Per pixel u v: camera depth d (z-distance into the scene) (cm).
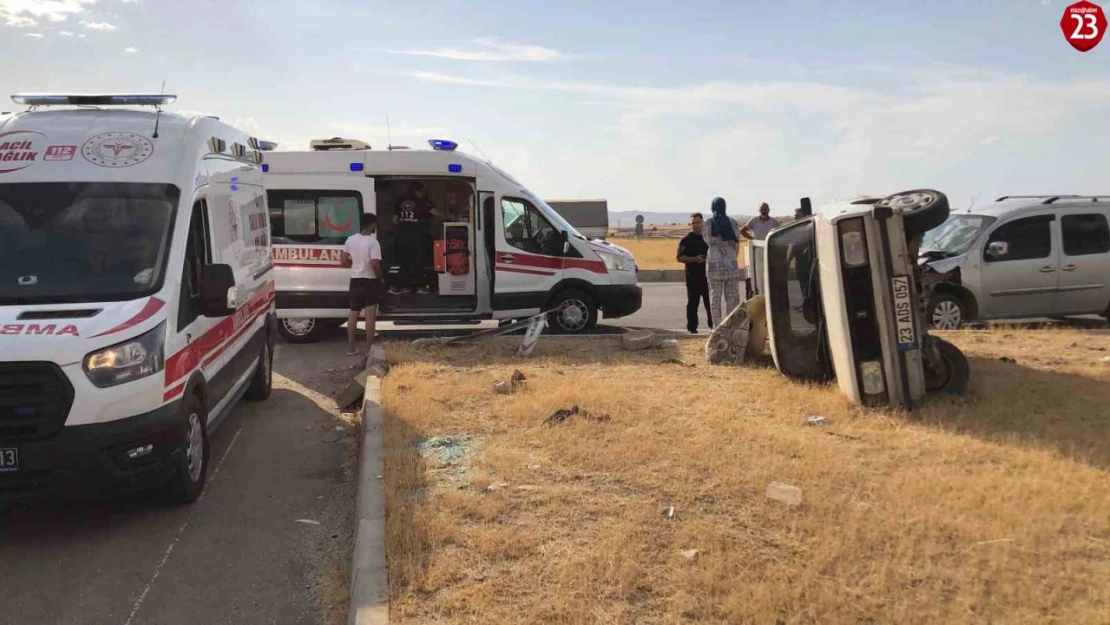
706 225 1160
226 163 716
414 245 1273
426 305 1230
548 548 430
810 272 787
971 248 1149
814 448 584
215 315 581
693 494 499
